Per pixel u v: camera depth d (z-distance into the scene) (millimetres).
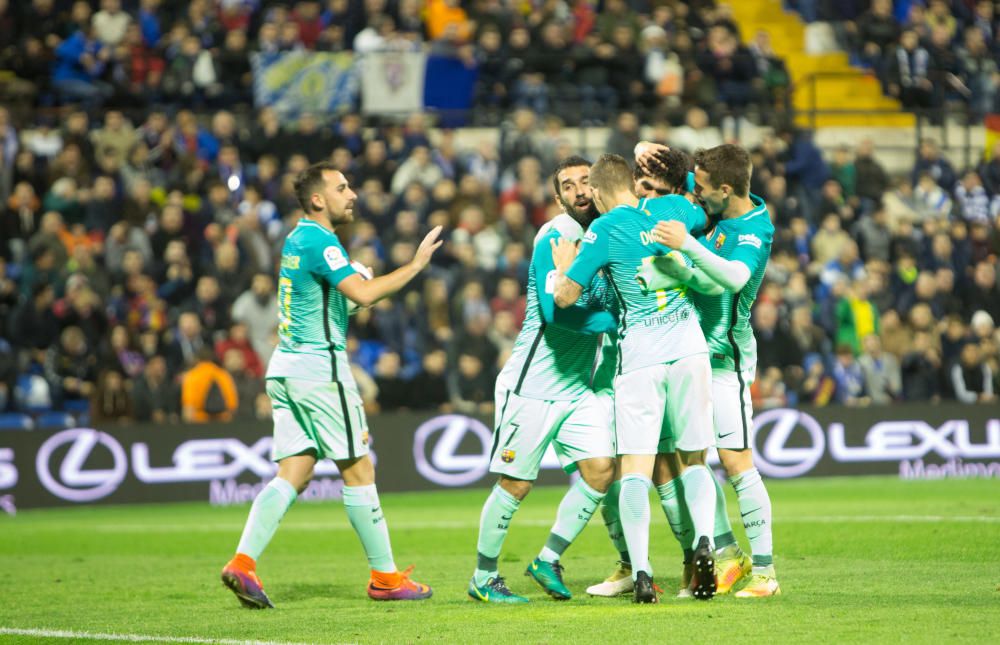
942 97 62344
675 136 55781
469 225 50406
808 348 48375
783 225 54031
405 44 56906
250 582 20062
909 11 66188
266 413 44406
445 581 23406
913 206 57344
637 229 19188
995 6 67562
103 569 26859
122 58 56688
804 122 63594
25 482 41281
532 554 27734
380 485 43562
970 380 48750
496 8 59969
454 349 46406
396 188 52750
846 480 45031
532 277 20109
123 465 42188
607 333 19953
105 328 46938
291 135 53625
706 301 20016
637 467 19094
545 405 19828
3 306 47781
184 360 45500
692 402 19016
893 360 48875
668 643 16016
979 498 37625
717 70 60562
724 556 20672
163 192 52406
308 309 20562
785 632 16547
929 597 19391
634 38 60250
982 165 58031
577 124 58688
